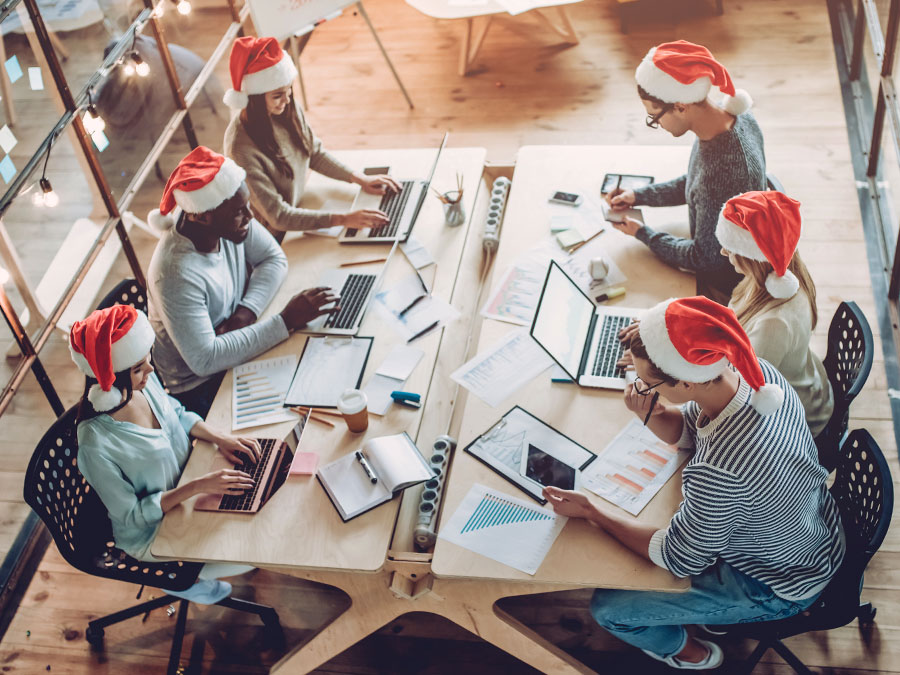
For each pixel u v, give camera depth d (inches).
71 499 97.7
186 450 101.2
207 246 109.7
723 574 88.7
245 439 99.5
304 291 112.8
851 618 87.4
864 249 152.3
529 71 205.9
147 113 151.3
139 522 93.0
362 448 97.0
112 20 141.5
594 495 90.7
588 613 112.2
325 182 138.9
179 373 115.9
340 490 93.5
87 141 131.0
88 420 92.0
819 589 86.3
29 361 123.0
